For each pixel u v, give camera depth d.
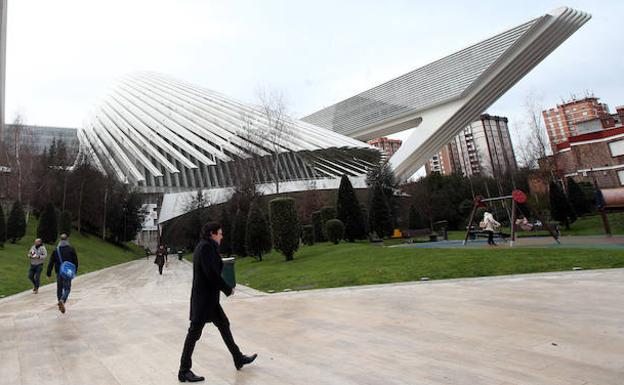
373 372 3.48
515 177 42.12
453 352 3.91
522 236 19.94
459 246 15.80
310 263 14.91
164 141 47.06
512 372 3.25
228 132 47.41
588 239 15.28
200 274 3.70
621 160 32.38
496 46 47.12
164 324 6.40
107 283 14.75
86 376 3.85
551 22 43.28
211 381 3.49
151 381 3.60
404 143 54.19
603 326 4.48
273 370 3.73
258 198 33.25
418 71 56.12
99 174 41.41
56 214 30.70
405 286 8.81
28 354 4.80
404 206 43.91
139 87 63.62
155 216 51.44
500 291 7.20
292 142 47.34
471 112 52.62
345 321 5.75
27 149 34.38
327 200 39.97
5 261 18.77
